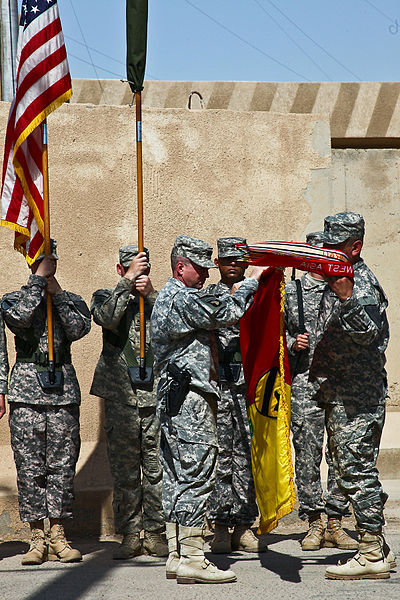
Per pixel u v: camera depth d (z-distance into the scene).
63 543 9.73
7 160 10.48
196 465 8.34
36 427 9.69
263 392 8.76
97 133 12.76
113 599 7.65
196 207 13.01
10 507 11.11
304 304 10.48
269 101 14.45
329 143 13.53
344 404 8.34
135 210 12.84
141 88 10.36
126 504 9.91
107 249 12.71
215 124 13.14
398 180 14.88
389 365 14.62
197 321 8.32
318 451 10.23
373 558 8.33
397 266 14.76
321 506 10.17
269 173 13.28
